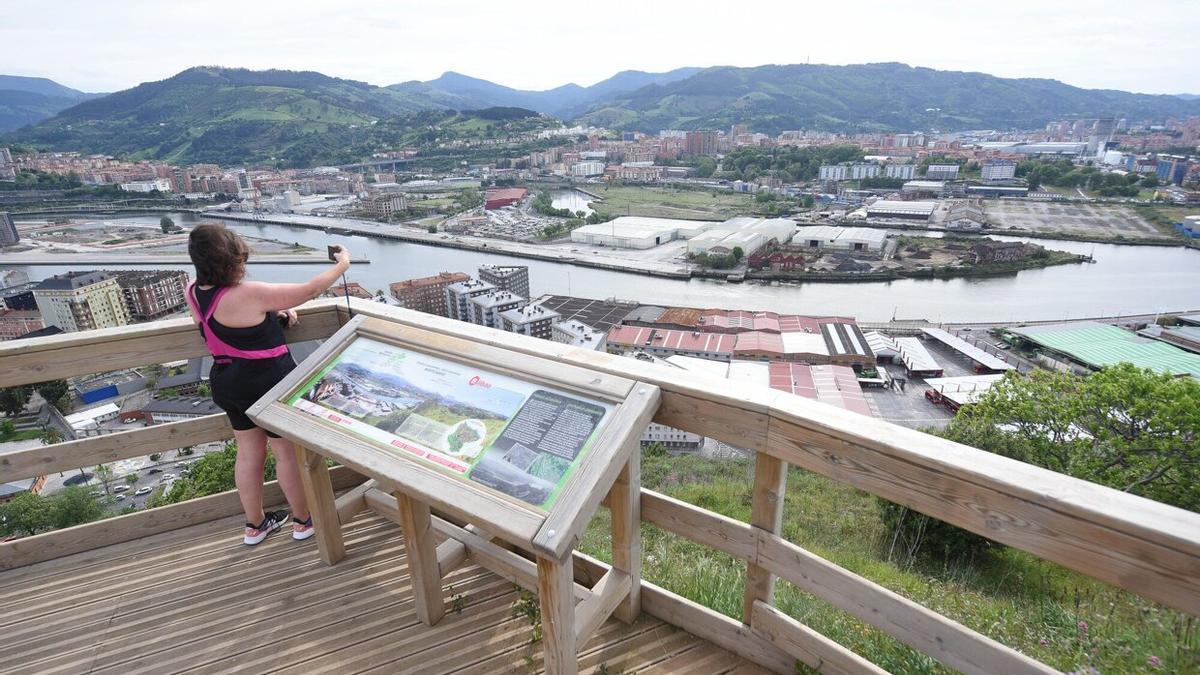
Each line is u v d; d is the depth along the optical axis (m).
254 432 2.75
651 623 2.34
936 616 1.57
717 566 3.41
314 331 3.13
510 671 2.17
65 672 2.27
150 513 3.07
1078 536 1.27
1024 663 1.42
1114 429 10.82
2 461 2.77
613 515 2.17
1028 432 11.56
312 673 2.20
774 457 1.81
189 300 2.50
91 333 2.81
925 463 1.47
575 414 1.92
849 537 6.47
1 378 2.64
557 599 1.78
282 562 2.83
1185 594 1.15
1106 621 2.87
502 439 1.93
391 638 2.35
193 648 2.35
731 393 1.84
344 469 3.35
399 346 2.52
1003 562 5.63
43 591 2.71
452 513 1.79
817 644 1.89
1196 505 9.84
